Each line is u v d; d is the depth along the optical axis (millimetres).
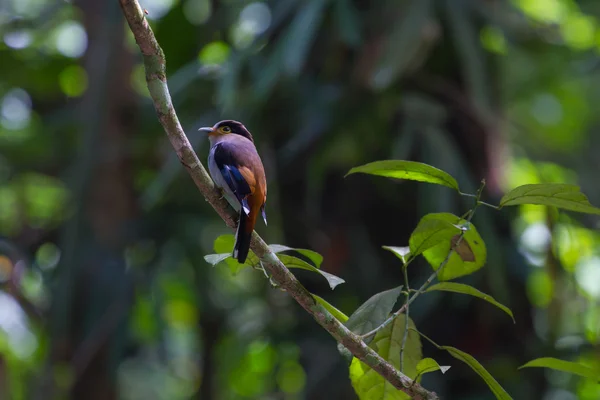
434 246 5570
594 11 15578
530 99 16047
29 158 15562
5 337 13047
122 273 13391
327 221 12172
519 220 13438
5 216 16891
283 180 12352
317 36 11961
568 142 16797
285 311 13953
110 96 13828
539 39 13359
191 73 12133
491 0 12391
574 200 4996
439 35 11484
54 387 13148
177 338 18875
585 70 15047
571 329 13789
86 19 14156
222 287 16500
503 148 12555
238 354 15148
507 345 11414
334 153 11805
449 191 11180
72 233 13414
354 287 12000
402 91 11773
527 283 11711
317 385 11844
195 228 14266
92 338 13047
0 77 16203
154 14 15172
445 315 11398
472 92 11539
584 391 13992
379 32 11266
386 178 11922
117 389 13664
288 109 12125
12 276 12766
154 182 11922
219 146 6969
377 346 5605
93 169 13617
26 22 14922
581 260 13727
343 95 11609
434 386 10984
